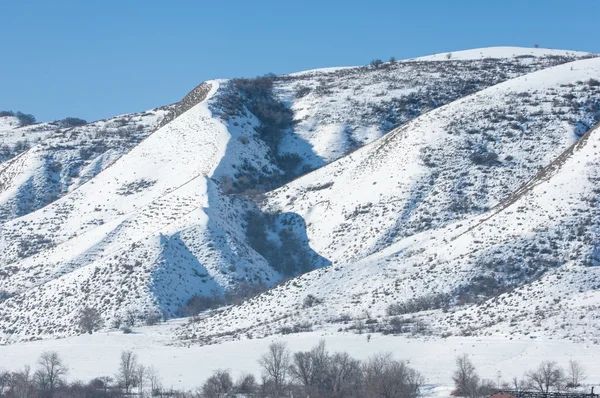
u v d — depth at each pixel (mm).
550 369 148375
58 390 165125
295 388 154250
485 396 143250
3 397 160375
